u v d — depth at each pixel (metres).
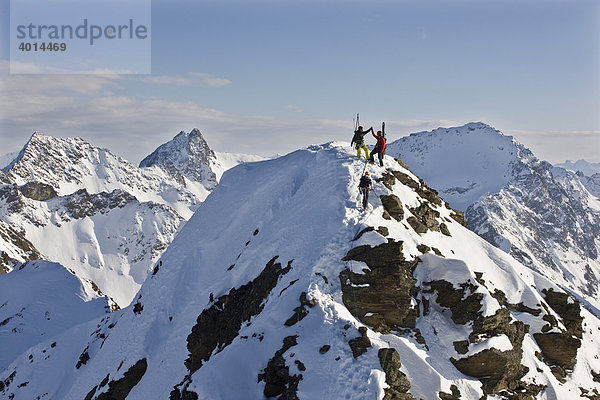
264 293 36.41
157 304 47.78
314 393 28.09
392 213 39.25
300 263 36.16
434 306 35.06
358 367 28.66
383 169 43.44
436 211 43.94
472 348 32.84
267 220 45.72
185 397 30.66
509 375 33.44
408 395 28.33
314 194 42.84
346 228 36.72
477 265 41.06
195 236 53.19
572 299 41.81
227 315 39.41
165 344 43.09
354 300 33.31
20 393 60.47
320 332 30.52
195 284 46.97
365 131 44.19
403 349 31.28
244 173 57.84
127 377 43.69
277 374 29.28
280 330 31.45
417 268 36.06
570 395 35.47
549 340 38.19
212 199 57.03
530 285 41.75
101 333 57.38
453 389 30.70
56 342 64.75
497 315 33.91
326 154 47.50
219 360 31.16
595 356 40.66
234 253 46.28
